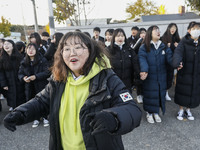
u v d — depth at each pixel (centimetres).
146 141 250
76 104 105
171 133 269
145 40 287
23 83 329
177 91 309
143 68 275
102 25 705
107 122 75
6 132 299
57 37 341
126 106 91
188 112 316
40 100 120
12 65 324
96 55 104
